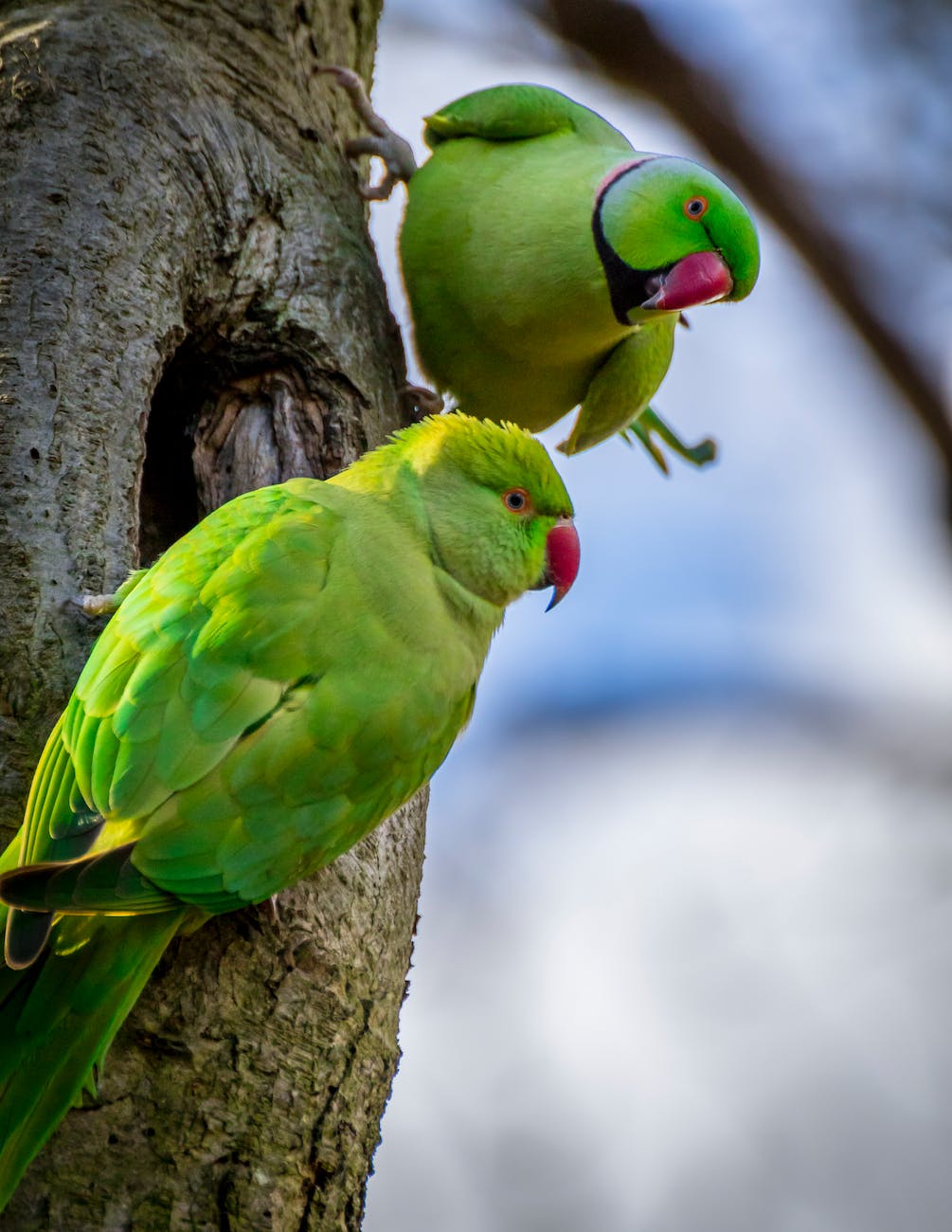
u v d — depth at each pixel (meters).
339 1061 6.17
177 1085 5.72
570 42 11.73
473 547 6.76
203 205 7.73
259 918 6.15
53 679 6.09
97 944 5.27
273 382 7.82
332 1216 5.99
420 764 6.20
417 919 7.27
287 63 8.74
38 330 6.75
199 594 5.85
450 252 9.55
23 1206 5.34
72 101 7.48
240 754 5.57
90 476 6.54
